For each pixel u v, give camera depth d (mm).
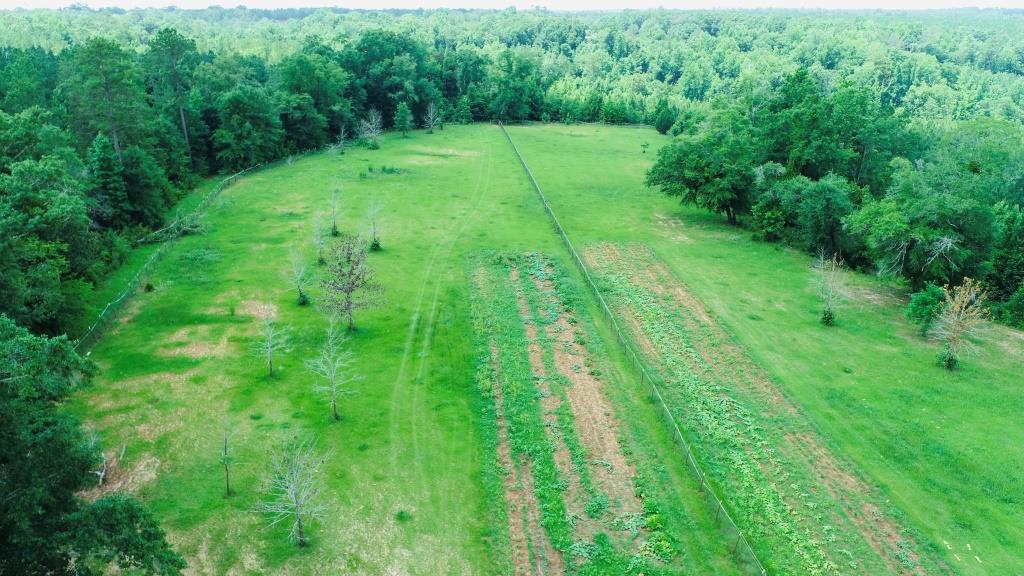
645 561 30094
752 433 39688
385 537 30797
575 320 53344
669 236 75500
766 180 76625
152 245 66312
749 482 35500
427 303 55219
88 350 45469
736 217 82062
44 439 21625
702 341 50938
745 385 45031
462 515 32531
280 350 46531
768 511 33531
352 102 136500
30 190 46500
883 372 47031
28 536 20656
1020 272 63656
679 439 38375
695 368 46938
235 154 97562
